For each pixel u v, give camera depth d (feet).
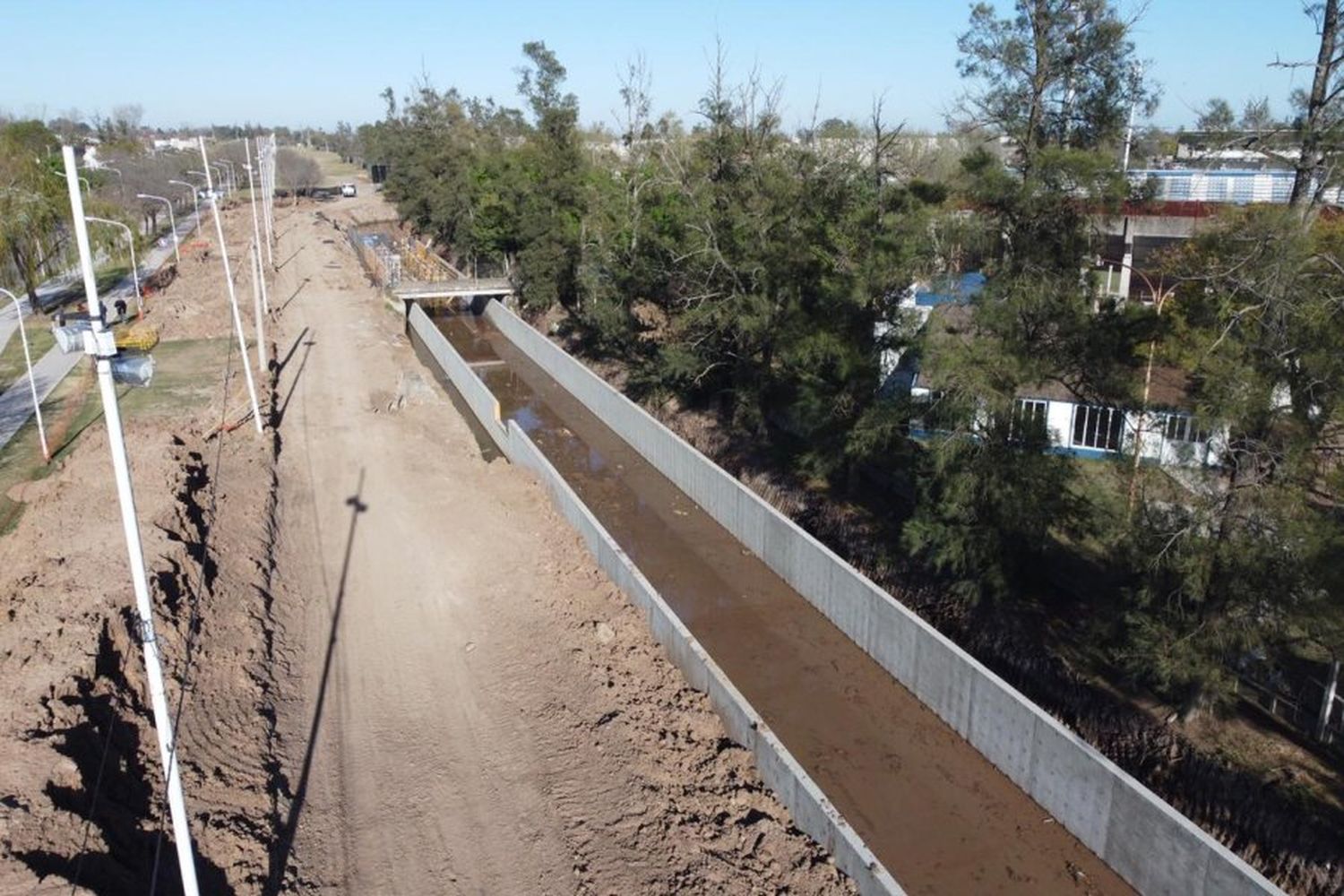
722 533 89.45
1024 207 58.03
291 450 98.02
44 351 139.03
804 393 85.56
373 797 48.24
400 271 194.08
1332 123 48.19
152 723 48.93
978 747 57.26
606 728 53.78
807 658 67.92
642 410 109.60
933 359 61.62
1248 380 46.75
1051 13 58.08
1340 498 46.78
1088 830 49.49
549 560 75.36
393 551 76.07
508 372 148.15
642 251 125.29
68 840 37.45
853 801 53.62
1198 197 104.37
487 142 248.73
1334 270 47.85
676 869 43.62
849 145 98.68
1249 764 50.88
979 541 62.75
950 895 47.26
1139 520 52.11
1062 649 63.05
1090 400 62.18
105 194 244.63
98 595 55.98
